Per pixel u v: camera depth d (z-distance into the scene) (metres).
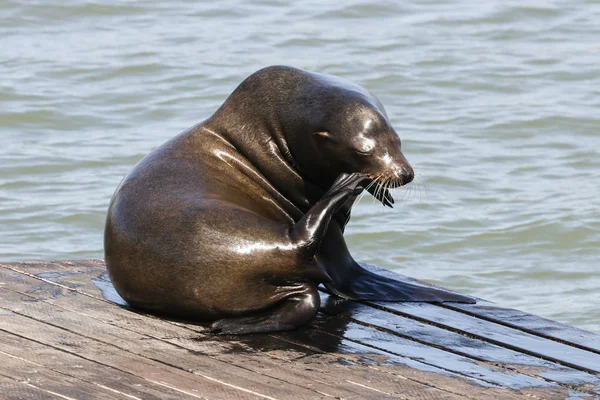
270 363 25.09
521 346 27.31
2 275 30.83
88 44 70.75
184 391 22.97
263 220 27.94
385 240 46.72
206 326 27.70
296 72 30.31
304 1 81.00
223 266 27.28
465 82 65.44
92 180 51.03
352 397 23.19
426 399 23.33
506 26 76.31
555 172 53.22
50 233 46.25
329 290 30.41
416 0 81.50
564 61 69.44
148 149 54.56
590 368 25.89
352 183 28.11
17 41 71.38
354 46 71.19
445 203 49.84
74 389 22.70
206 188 28.86
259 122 29.98
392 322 28.75
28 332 26.12
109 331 26.70
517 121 59.28
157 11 78.31
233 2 80.62
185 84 63.88
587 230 47.19
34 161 52.84
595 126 58.72
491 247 46.31
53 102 60.53
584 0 82.00
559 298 42.12
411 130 57.94
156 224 27.88
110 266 28.75
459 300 30.84
